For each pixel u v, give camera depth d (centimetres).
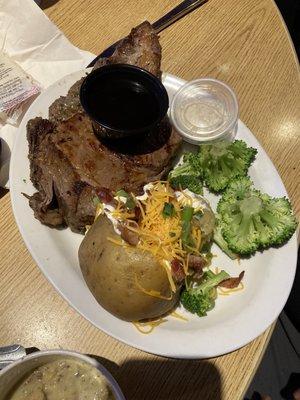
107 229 25
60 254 27
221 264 29
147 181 28
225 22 36
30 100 31
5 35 33
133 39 31
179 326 26
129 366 25
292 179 31
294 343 40
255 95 33
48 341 26
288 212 28
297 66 34
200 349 25
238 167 30
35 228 27
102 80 29
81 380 22
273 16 36
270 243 28
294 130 33
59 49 33
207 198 31
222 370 25
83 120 29
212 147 30
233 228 28
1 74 31
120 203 26
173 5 36
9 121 31
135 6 36
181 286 27
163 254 24
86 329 26
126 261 24
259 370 39
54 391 22
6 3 32
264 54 35
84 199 27
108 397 22
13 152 29
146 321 26
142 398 24
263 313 26
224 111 31
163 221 25
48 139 28
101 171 28
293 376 39
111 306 25
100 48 34
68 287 26
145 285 24
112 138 28
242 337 25
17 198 28
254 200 28
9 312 26
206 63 34
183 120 31
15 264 27
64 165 27
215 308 27
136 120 28
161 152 29
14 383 22
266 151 32
